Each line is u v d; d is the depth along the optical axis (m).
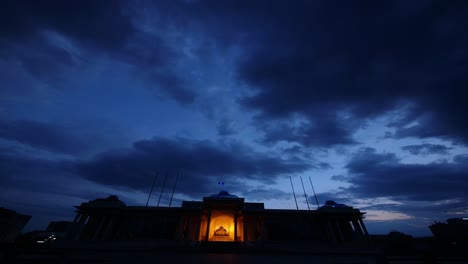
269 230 50.22
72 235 47.50
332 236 48.16
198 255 30.52
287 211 52.59
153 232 49.38
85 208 50.66
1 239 49.03
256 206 54.88
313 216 52.84
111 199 54.31
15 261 19.91
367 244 41.94
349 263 25.45
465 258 18.64
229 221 56.19
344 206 54.47
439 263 18.62
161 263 22.11
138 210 52.25
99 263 21.80
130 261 23.55
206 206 50.47
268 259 27.88
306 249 39.41
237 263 23.16
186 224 51.38
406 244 45.84
